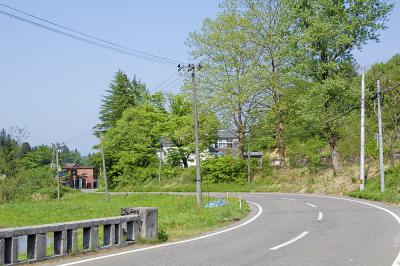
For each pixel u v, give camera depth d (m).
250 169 52.34
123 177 69.38
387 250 10.59
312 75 39.09
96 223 11.05
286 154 52.53
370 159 39.34
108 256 10.33
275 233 14.56
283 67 44.06
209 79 47.34
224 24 46.91
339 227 15.46
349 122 39.50
